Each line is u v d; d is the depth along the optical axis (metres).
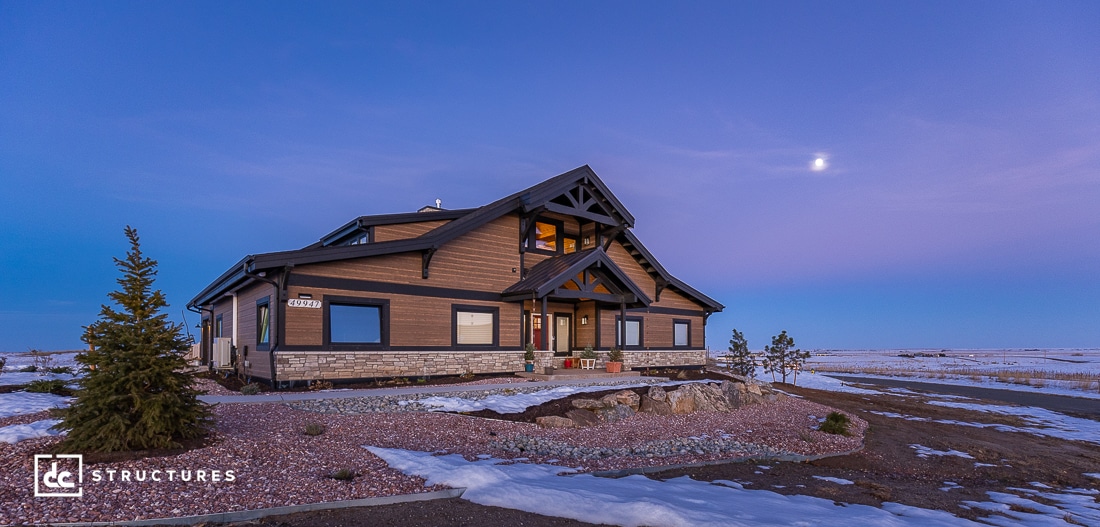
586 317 22.02
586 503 6.32
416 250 16.30
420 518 5.89
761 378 31.14
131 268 7.95
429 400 12.84
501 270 18.89
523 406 13.13
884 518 6.52
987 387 33.53
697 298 25.53
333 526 5.54
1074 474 11.53
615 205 21.08
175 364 7.86
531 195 18.50
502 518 6.01
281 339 14.02
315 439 8.84
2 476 6.26
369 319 15.74
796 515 6.33
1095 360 85.25
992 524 7.15
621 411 13.78
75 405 7.48
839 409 18.38
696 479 8.56
